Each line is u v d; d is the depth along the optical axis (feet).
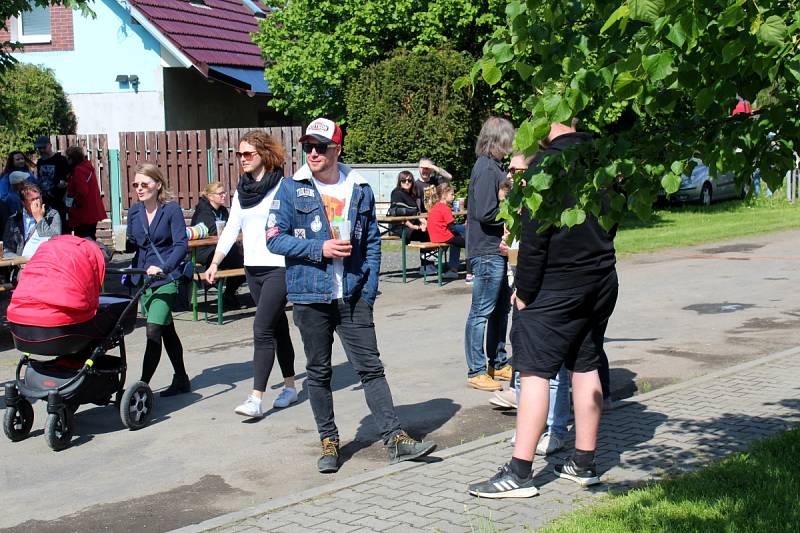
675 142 12.47
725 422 22.12
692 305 40.11
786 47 11.04
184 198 62.39
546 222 12.99
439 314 40.09
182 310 42.57
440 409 24.77
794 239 64.34
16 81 67.41
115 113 74.33
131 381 29.25
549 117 11.27
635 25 11.99
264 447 22.08
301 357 32.42
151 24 71.41
